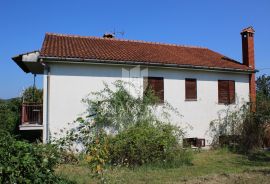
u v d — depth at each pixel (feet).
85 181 32.76
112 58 60.70
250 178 37.35
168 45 84.43
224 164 49.57
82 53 60.95
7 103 79.77
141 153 46.85
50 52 57.98
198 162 51.55
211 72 71.82
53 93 57.72
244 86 75.77
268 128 67.31
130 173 41.32
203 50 87.92
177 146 51.37
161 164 46.73
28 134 64.44
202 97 70.28
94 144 25.50
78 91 59.11
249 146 66.69
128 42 79.71
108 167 42.57
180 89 67.87
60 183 22.79
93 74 60.34
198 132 69.10
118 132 56.08
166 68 66.44
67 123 57.82
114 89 61.31
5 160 20.04
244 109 73.46
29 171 20.61
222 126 71.92
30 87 79.05
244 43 79.71
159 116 64.54
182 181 36.88
